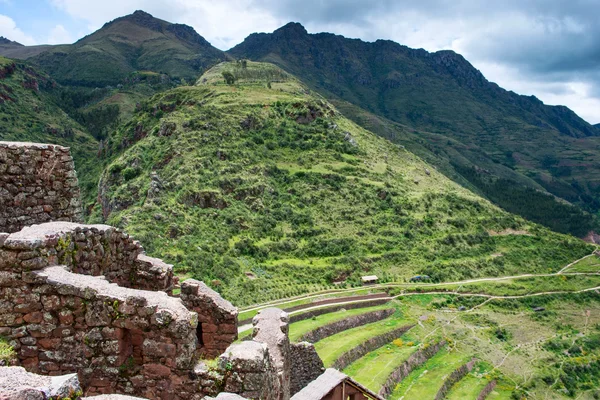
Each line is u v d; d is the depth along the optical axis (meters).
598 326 88.06
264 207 100.31
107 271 11.41
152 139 116.00
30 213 12.71
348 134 137.62
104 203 105.19
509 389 67.25
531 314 89.31
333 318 71.44
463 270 98.94
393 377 59.38
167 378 8.77
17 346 8.80
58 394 6.15
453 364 68.88
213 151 109.56
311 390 17.48
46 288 8.84
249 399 8.30
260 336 13.20
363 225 104.06
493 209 127.81
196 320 9.09
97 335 8.77
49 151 13.08
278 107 140.88
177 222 85.69
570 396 69.38
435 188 130.62
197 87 153.38
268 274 81.31
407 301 85.25
